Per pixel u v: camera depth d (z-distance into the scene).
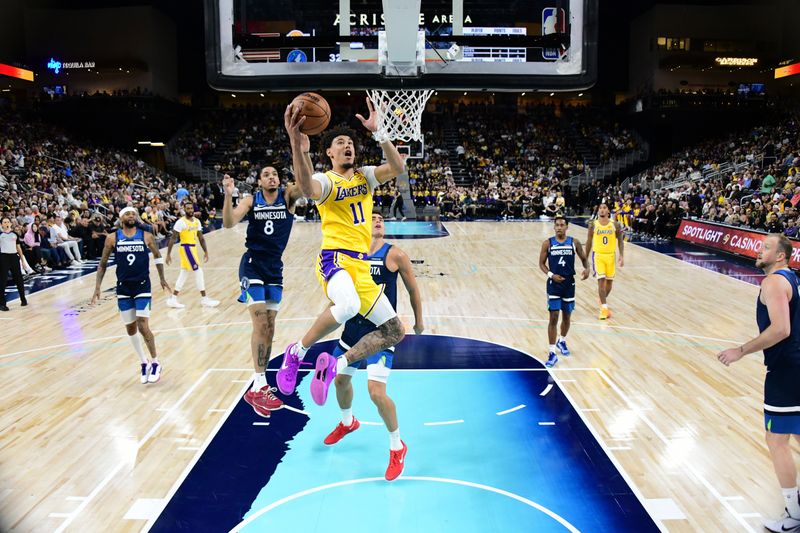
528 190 28.95
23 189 20.09
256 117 35.84
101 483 4.95
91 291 12.52
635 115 33.09
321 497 4.72
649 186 28.48
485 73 10.02
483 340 8.92
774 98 32.25
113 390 7.04
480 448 5.55
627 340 8.95
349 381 5.34
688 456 5.39
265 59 10.02
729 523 4.38
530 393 6.87
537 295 11.95
